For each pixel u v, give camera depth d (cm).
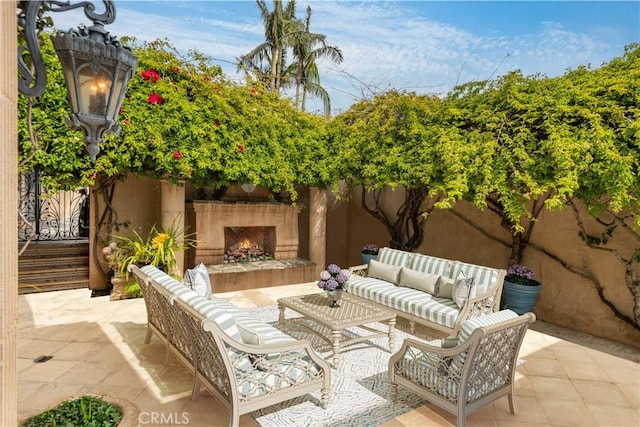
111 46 202
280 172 694
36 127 461
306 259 866
